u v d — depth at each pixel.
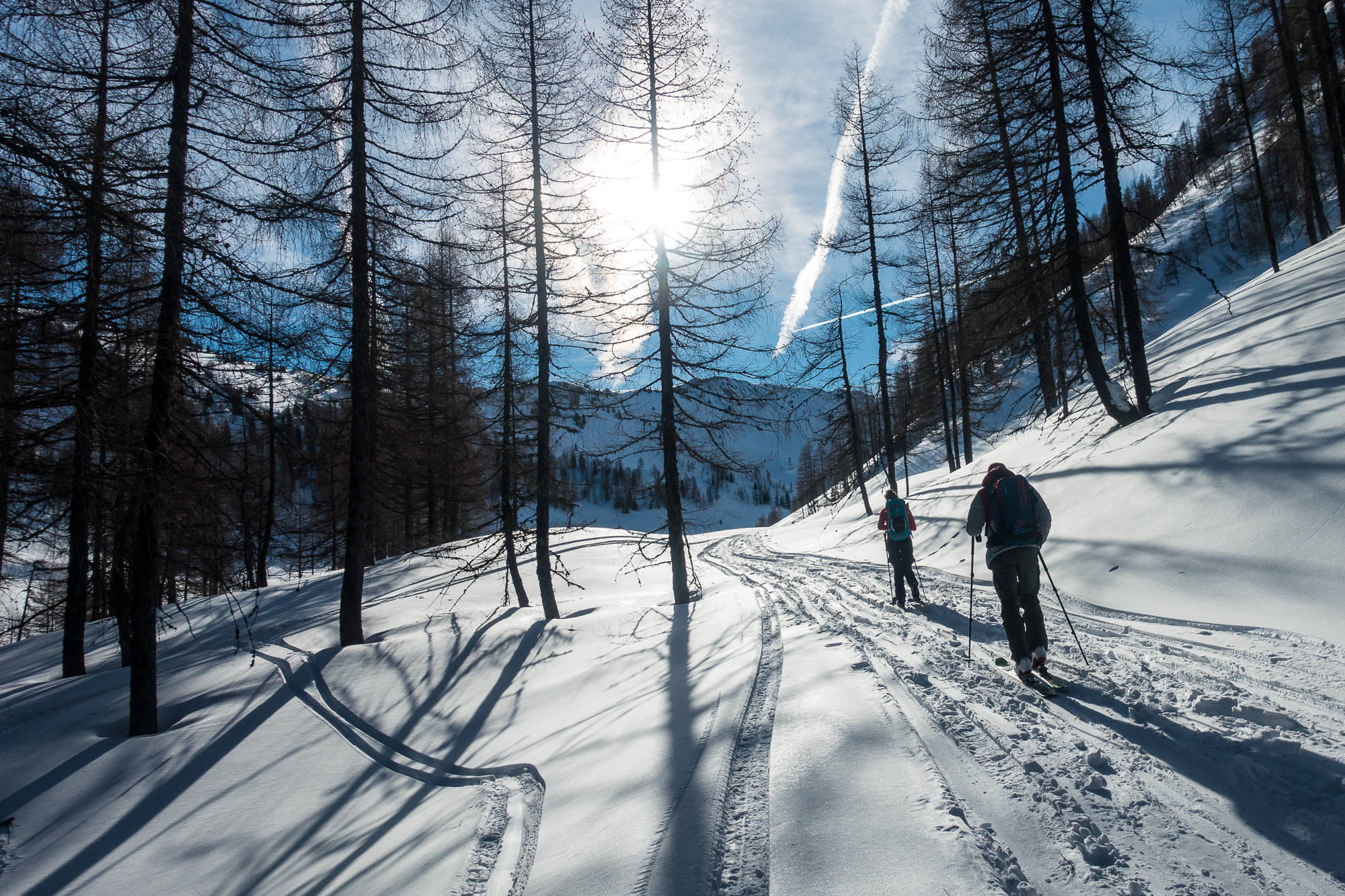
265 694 8.40
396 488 17.62
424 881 3.96
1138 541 7.82
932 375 24.48
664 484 11.24
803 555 18.62
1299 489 6.70
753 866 2.80
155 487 7.37
